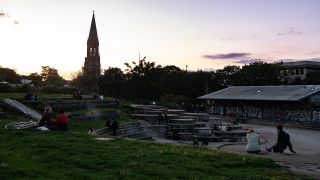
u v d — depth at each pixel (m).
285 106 79.44
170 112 70.75
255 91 89.50
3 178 11.99
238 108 92.69
